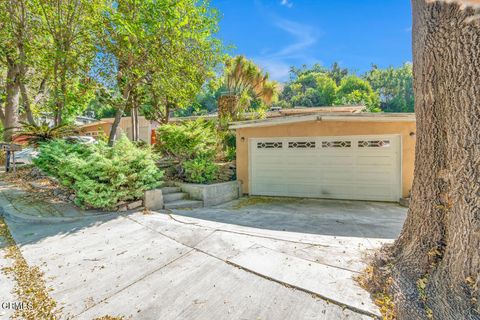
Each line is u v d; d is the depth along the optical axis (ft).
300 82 183.42
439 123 8.20
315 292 8.39
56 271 10.12
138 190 19.43
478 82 6.70
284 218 18.72
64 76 31.86
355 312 7.42
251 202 25.57
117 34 29.32
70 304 8.05
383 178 24.76
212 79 37.50
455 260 7.20
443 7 7.59
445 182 8.13
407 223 9.43
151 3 25.50
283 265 10.34
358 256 11.05
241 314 7.50
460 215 7.09
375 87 180.65
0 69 40.04
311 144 27.12
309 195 27.32
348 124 25.76
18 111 40.04
